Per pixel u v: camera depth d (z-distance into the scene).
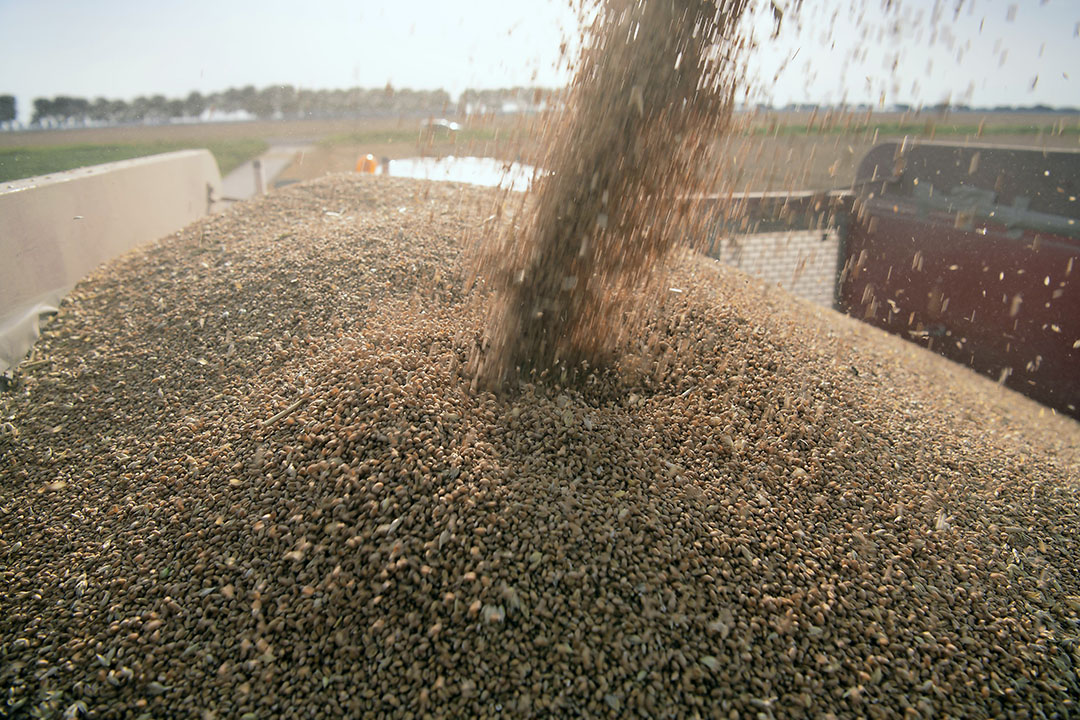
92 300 3.85
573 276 2.50
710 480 2.29
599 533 2.00
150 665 1.75
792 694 1.69
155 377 2.98
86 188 4.33
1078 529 2.51
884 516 2.30
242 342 3.10
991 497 2.58
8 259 3.54
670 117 2.33
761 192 5.07
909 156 5.28
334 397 2.43
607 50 2.31
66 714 1.64
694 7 2.23
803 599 1.92
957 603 2.03
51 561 2.09
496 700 1.64
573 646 1.74
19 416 2.86
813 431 2.60
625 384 2.72
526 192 2.62
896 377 3.63
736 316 3.32
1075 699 1.78
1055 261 4.12
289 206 5.12
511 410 2.45
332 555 1.91
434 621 1.77
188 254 4.24
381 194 5.21
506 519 1.99
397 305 3.23
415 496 2.02
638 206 2.45
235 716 1.62
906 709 1.69
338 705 1.64
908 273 5.03
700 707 1.65
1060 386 4.15
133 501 2.25
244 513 2.07
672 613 1.82
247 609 1.84
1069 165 4.23
